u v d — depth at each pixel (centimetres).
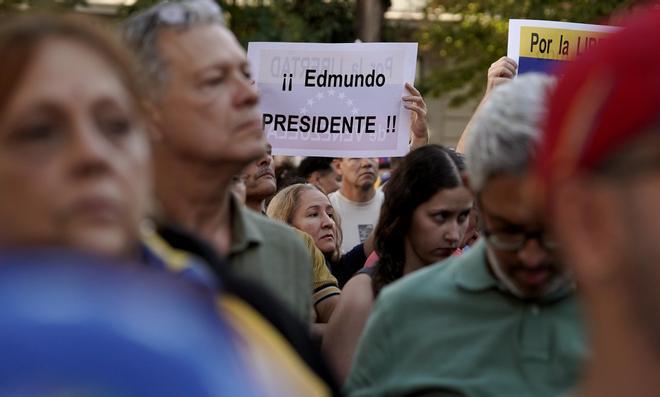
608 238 110
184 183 353
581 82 115
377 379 321
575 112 114
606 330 113
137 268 98
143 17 353
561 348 304
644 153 108
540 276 298
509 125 275
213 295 113
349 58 760
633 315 110
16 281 90
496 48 2070
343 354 431
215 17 356
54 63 128
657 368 112
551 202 117
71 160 123
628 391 113
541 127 123
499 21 2047
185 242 190
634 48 109
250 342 126
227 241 363
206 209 359
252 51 772
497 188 283
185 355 92
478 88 2147
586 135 111
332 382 189
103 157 125
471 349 308
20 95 125
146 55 346
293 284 369
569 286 308
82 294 90
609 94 110
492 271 312
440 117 2931
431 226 434
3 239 122
